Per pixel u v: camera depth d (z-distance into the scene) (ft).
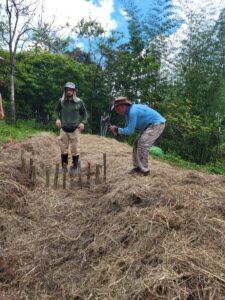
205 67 33.68
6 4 32.17
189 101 32.58
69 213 12.10
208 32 33.88
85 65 38.75
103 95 37.88
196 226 9.23
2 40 35.47
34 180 14.90
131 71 35.60
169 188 11.52
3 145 21.08
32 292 8.55
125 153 21.80
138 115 13.78
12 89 33.65
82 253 9.59
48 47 45.62
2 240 10.62
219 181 13.60
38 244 10.37
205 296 7.18
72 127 16.69
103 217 10.90
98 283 8.16
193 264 7.83
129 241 9.21
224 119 32.12
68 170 17.38
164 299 7.14
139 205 10.89
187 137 32.35
